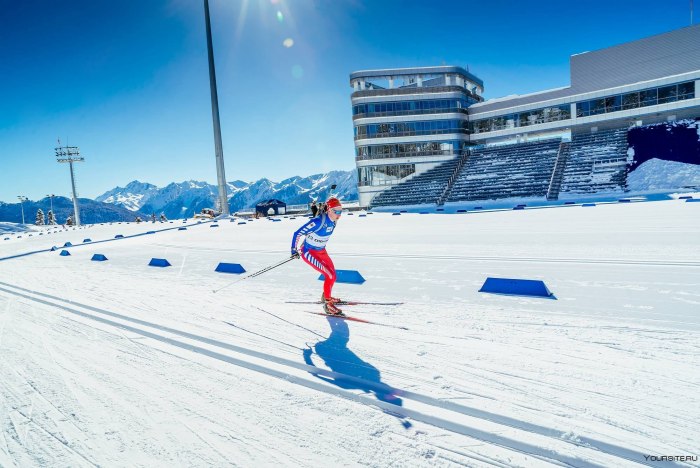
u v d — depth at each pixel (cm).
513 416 231
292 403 264
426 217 2309
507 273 649
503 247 931
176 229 2519
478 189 3662
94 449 220
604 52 3581
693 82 3170
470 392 263
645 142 3133
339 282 671
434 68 4397
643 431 212
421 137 4366
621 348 324
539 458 197
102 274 911
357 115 4353
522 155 3859
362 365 317
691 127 2931
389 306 496
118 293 670
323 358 336
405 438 219
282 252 1113
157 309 540
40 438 235
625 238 936
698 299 449
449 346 349
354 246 1131
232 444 219
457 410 243
